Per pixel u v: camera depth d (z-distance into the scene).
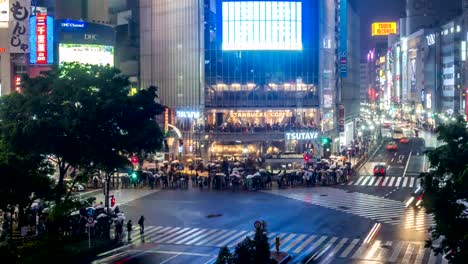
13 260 36.53
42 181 47.22
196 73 114.25
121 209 68.94
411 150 130.75
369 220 62.00
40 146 52.59
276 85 114.75
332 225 59.59
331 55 124.94
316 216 64.12
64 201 52.34
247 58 114.19
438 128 36.16
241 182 85.00
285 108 114.88
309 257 47.88
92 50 103.81
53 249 48.84
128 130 56.47
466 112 166.75
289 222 61.06
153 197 76.88
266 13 113.88
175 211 67.56
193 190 82.69
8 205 49.44
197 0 113.06
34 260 45.72
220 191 81.81
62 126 52.69
